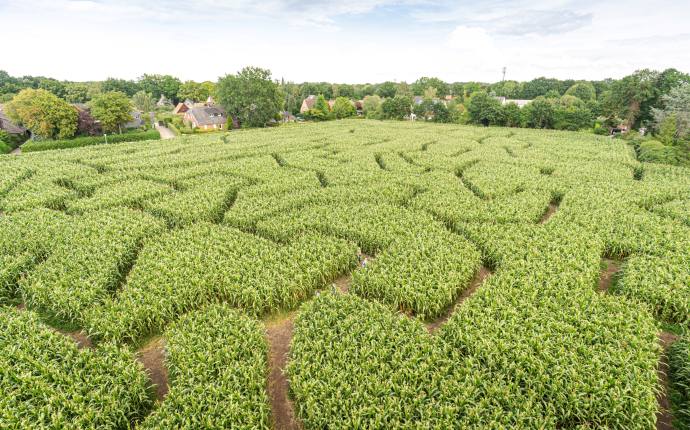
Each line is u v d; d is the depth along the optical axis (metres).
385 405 13.25
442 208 31.41
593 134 85.38
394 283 20.75
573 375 14.10
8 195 34.47
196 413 13.22
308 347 16.23
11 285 21.39
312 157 50.47
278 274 21.17
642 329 16.78
